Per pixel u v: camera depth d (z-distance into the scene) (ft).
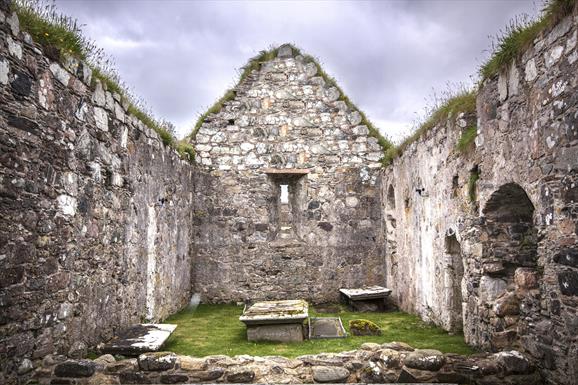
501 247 17.54
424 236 25.46
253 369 14.23
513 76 15.34
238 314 29.43
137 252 21.83
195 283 34.04
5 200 12.39
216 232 34.63
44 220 14.12
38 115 13.93
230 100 36.04
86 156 16.83
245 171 35.29
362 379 14.21
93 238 17.28
